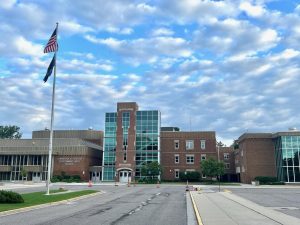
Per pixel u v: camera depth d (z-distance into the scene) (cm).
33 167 8388
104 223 1523
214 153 8675
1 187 5000
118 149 8475
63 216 1788
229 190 4666
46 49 3500
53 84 3500
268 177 6962
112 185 6344
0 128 13400
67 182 7706
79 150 8412
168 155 8781
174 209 2172
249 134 7356
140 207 2309
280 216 1681
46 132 10444
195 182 8125
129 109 8638
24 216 1786
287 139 6850
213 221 1509
